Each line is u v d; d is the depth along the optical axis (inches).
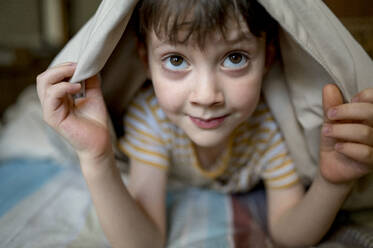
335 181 14.3
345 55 13.4
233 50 13.0
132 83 17.1
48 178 22.3
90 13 42.6
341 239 15.8
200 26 12.2
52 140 22.7
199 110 13.7
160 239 16.1
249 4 12.6
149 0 13.1
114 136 17.5
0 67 32.0
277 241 16.6
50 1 40.2
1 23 39.6
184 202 19.7
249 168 18.7
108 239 15.2
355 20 20.4
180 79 13.5
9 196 19.8
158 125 17.6
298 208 15.8
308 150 16.8
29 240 16.0
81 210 18.6
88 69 13.2
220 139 14.5
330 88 13.5
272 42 15.1
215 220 18.0
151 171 17.4
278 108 16.4
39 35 40.6
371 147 13.1
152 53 13.9
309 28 13.2
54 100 13.7
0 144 25.6
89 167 14.4
